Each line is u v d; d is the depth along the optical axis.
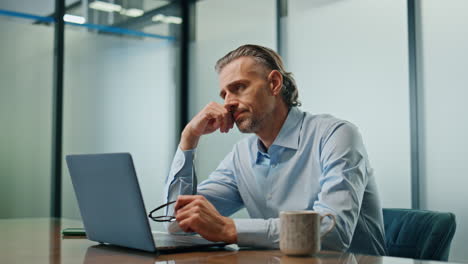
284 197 1.63
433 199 3.07
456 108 3.00
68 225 1.90
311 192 1.59
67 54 4.33
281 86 1.62
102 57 4.53
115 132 4.57
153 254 1.06
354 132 1.52
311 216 1.01
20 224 1.96
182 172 1.63
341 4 3.61
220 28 4.69
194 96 4.95
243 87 1.59
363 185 1.46
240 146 1.82
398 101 3.26
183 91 5.02
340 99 3.59
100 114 4.49
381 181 3.33
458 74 2.99
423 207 3.11
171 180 1.63
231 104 1.60
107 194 1.14
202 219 1.12
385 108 3.33
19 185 4.05
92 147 4.43
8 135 4.03
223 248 1.17
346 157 1.44
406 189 3.20
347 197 1.34
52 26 4.27
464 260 2.92
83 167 1.21
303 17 3.88
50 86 4.23
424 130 3.13
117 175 1.07
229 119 1.61
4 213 3.99
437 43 3.09
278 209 1.64
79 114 4.38
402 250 1.59
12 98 4.05
